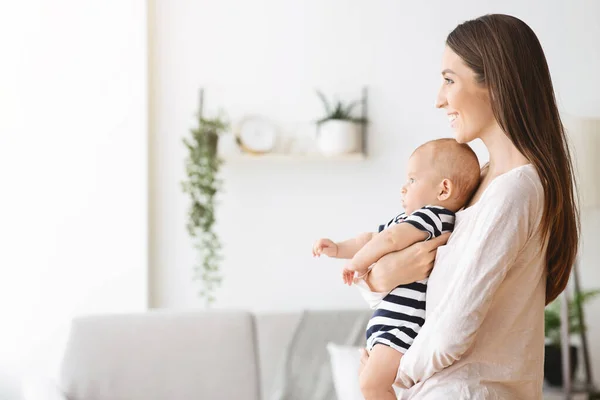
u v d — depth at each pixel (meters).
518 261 1.39
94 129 3.64
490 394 1.38
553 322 3.52
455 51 1.46
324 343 3.52
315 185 3.78
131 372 2.95
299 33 3.76
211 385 2.99
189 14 3.73
